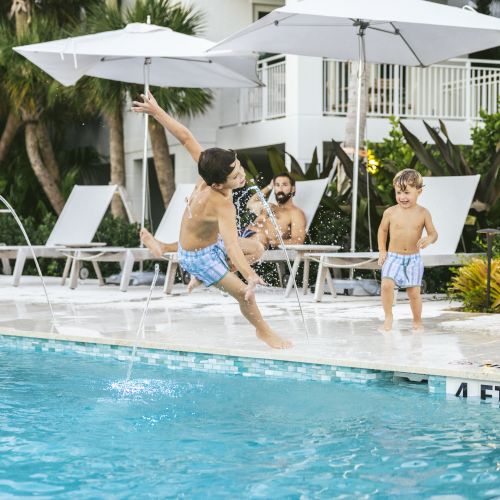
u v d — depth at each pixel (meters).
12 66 19.98
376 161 15.20
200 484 3.96
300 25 12.27
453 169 13.30
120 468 4.21
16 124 22.97
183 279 14.80
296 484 3.93
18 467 4.24
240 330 8.18
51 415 5.36
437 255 10.93
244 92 20.22
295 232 12.80
